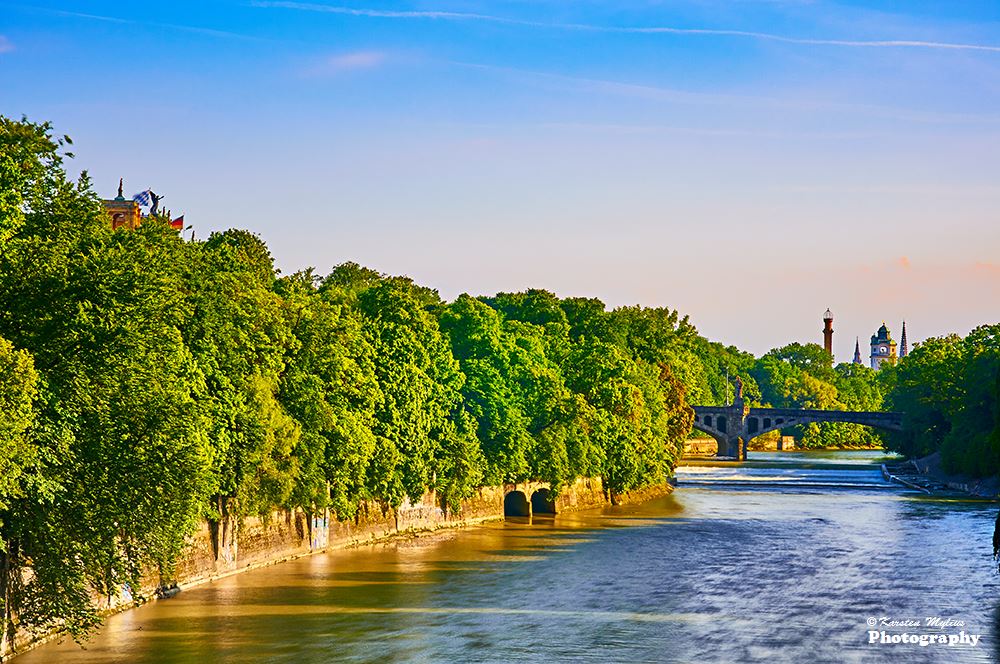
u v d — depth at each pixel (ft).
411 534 402.72
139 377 215.10
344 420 345.31
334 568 322.75
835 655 226.38
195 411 227.40
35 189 208.74
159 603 267.80
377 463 373.61
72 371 201.98
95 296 204.95
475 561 342.64
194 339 286.25
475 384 468.34
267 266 385.09
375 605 270.05
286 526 338.34
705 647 231.71
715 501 581.94
